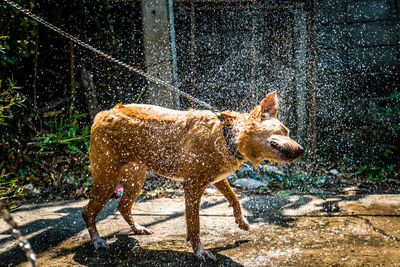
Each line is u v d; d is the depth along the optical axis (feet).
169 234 7.38
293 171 11.07
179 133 6.60
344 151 12.66
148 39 10.90
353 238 7.02
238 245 6.89
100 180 6.89
